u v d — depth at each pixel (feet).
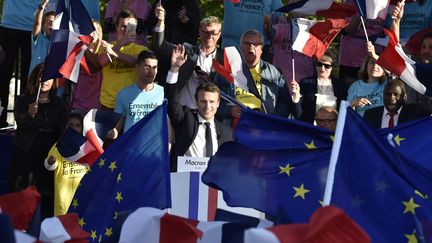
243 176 50.52
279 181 50.29
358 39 80.74
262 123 50.57
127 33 76.74
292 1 80.74
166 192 51.88
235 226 47.70
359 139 47.65
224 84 74.23
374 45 80.69
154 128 52.70
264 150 50.37
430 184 47.67
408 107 71.36
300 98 76.38
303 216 49.88
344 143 47.52
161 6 75.41
